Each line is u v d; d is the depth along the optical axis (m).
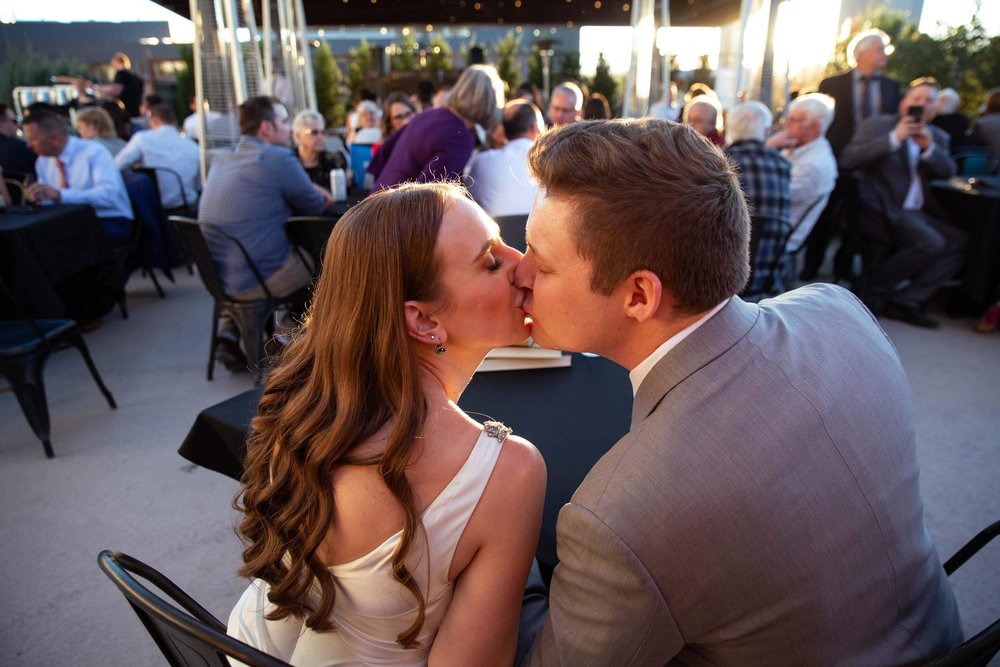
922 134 3.39
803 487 0.60
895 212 3.52
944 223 3.57
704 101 3.61
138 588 0.71
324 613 0.68
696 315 0.67
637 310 0.65
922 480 2.16
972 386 2.81
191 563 1.84
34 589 1.75
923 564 0.71
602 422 1.15
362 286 0.65
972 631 1.57
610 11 10.41
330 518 0.65
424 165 2.86
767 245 2.74
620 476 0.59
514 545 0.67
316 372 0.70
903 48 8.41
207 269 2.75
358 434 0.64
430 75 11.14
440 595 0.69
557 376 1.33
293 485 0.67
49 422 2.45
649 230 0.60
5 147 4.75
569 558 0.61
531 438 1.10
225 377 3.03
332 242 0.68
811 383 0.66
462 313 0.69
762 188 2.67
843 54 8.62
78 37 15.28
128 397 2.84
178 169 4.68
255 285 2.80
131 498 2.13
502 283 0.70
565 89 4.67
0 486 2.20
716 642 0.62
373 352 0.66
